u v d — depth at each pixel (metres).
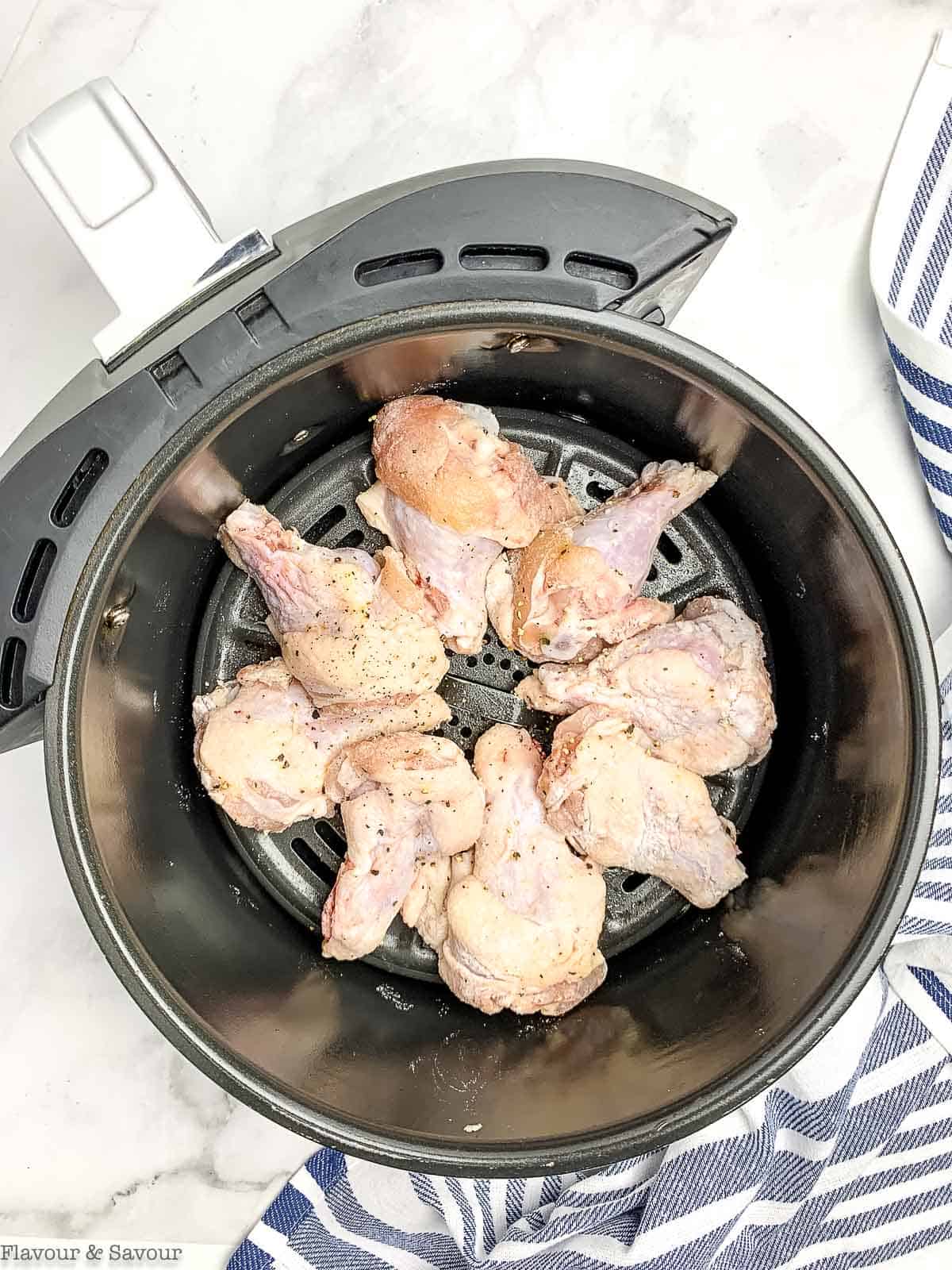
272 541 0.32
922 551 0.37
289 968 0.34
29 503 0.26
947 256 0.35
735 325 0.37
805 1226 0.37
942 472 0.35
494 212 0.26
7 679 0.27
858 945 0.28
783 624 0.36
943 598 0.37
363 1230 0.38
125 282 0.26
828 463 0.27
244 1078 0.28
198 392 0.26
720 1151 0.36
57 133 0.26
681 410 0.31
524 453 0.35
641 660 0.33
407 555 0.33
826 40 0.35
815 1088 0.36
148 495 0.27
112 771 0.29
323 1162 0.38
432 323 0.26
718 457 0.33
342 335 0.26
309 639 0.33
